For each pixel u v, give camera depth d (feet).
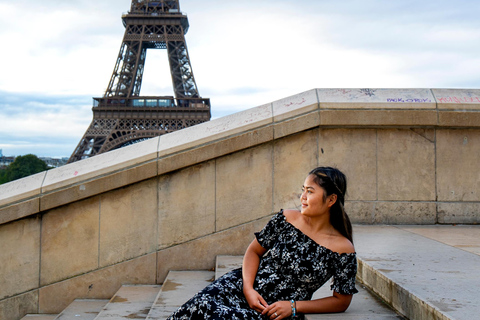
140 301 18.62
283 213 10.57
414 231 21.11
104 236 21.66
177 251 21.88
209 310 9.25
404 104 22.77
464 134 23.54
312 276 9.86
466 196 23.49
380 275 12.83
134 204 21.80
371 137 23.32
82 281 21.53
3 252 21.27
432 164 23.49
